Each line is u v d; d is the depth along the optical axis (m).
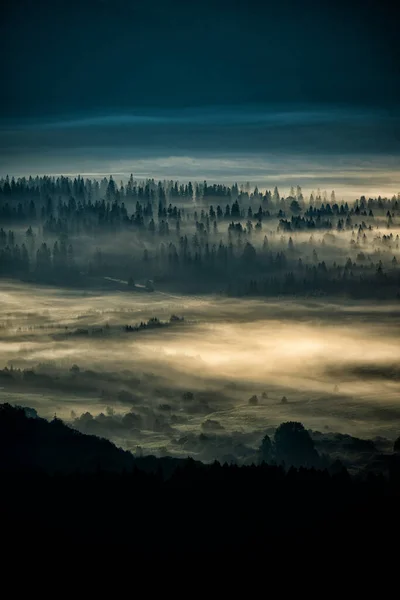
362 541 116.44
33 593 103.81
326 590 107.69
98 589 105.81
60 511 119.50
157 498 124.25
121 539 114.06
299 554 113.62
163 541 114.56
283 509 123.62
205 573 109.50
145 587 106.69
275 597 106.31
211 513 121.06
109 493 124.25
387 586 108.62
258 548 114.19
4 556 109.12
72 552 111.06
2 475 129.12
